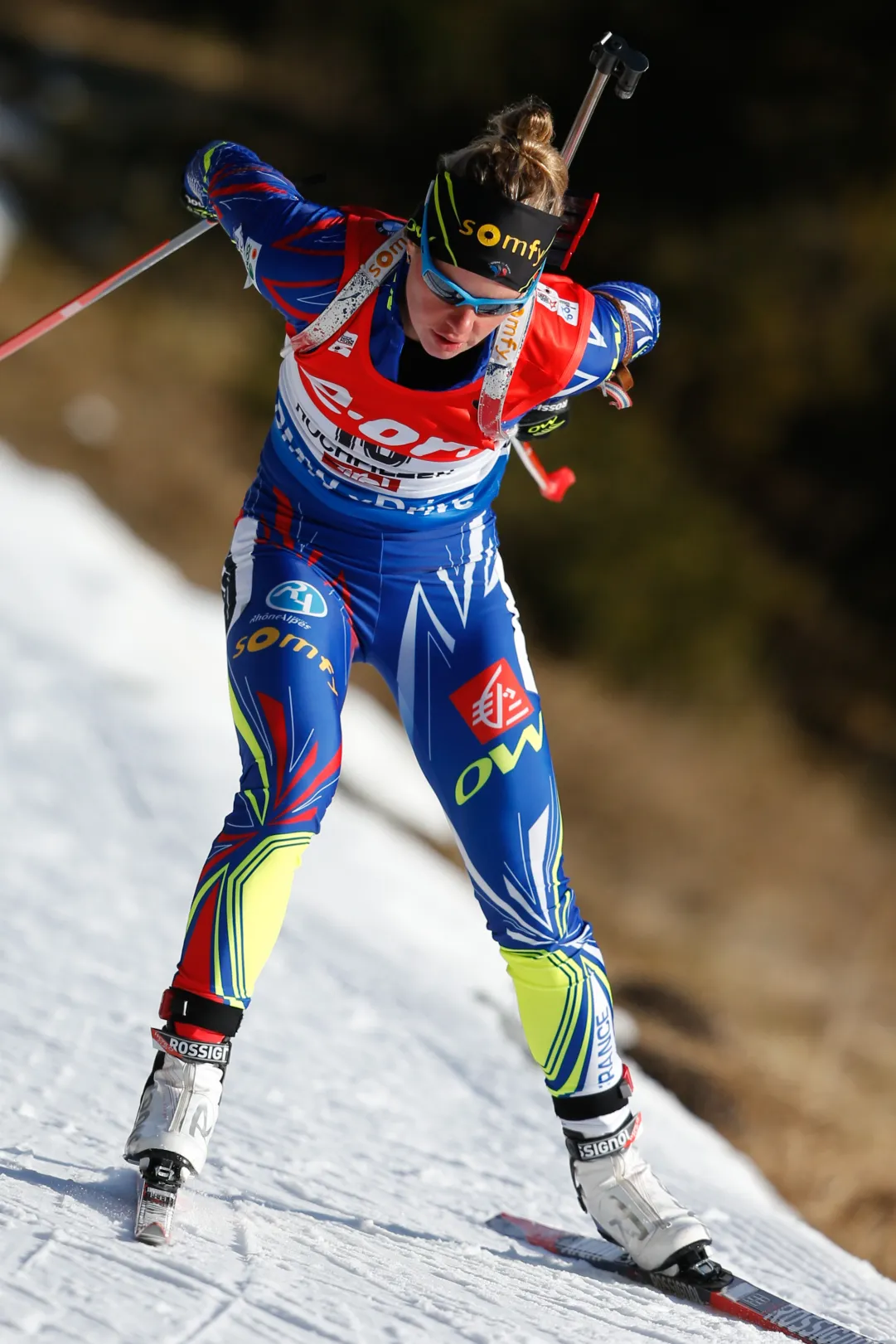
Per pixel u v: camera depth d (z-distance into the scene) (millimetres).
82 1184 8352
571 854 38469
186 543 40219
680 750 48375
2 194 59562
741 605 58125
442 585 9039
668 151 75188
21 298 51438
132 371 50188
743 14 75000
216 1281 7168
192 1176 8289
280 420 9156
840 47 74000
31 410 44344
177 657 28375
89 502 36688
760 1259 11172
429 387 8391
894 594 63906
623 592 55438
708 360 70250
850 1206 16500
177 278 59406
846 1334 8508
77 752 21031
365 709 32562
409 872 21547
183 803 20109
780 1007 29141
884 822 47531
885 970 34500
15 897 15180
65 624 27219
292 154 78312
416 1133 12039
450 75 82125
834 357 69938
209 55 89625
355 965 16250
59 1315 6426
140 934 14992
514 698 8922
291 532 9000
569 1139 9289
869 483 67562
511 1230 10086
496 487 9391
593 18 79000
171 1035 8188
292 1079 12555
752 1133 18078
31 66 78000
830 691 56156
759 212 73688
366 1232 9117
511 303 7934
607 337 8703
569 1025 8992
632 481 60719
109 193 63812
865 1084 24156
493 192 7672
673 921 35125
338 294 8133
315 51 88562
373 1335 6887
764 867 40938
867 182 73438
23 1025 11648
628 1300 8742
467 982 17297
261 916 8203
